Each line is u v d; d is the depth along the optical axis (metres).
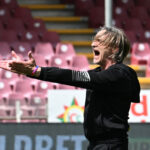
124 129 8.31
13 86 29.31
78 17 39.28
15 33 36.00
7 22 37.41
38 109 21.73
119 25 38.59
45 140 17.28
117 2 41.69
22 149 17.27
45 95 26.98
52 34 36.38
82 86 7.98
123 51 8.54
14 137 17.25
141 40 37.56
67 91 22.20
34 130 17.28
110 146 8.23
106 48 8.43
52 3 42.06
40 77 7.80
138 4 42.47
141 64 34.25
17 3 40.16
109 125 8.22
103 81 8.02
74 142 17.27
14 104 21.52
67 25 39.06
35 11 40.47
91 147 8.44
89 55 34.44
